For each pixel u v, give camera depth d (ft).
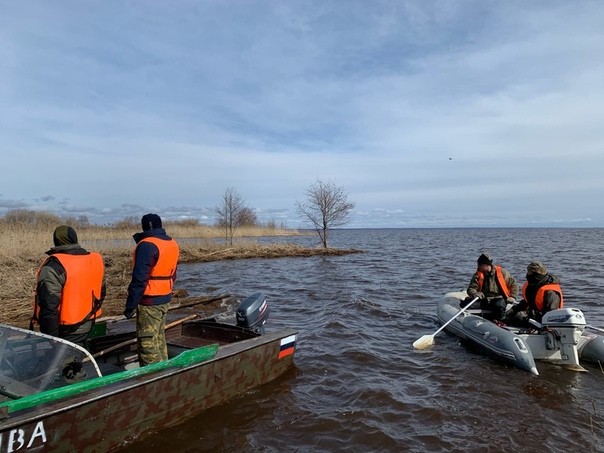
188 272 55.06
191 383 13.65
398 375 18.24
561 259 71.61
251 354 16.05
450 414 14.51
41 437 9.90
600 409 14.96
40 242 56.75
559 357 19.52
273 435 13.05
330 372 18.44
